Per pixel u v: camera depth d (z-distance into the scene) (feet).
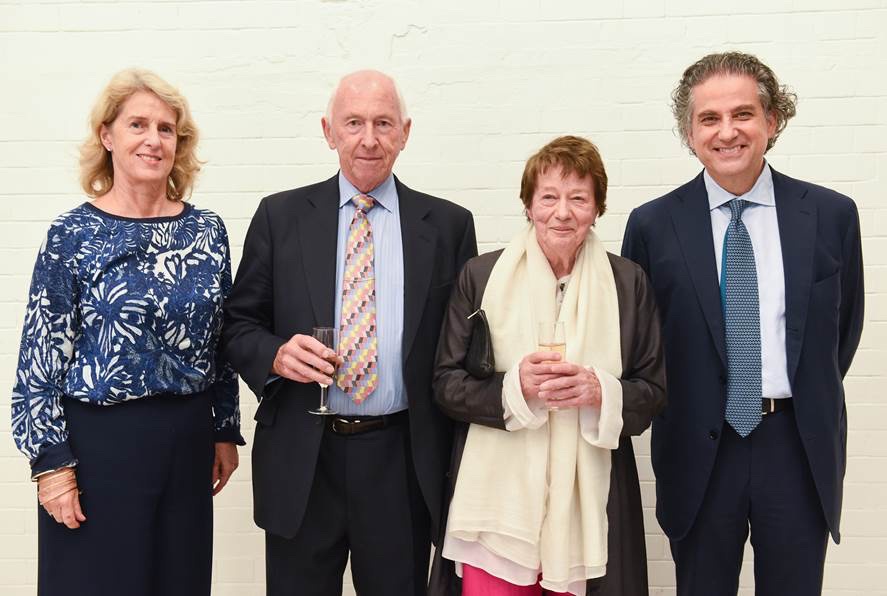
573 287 6.50
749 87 6.61
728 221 7.02
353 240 7.08
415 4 9.78
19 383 6.42
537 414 6.14
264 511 6.93
